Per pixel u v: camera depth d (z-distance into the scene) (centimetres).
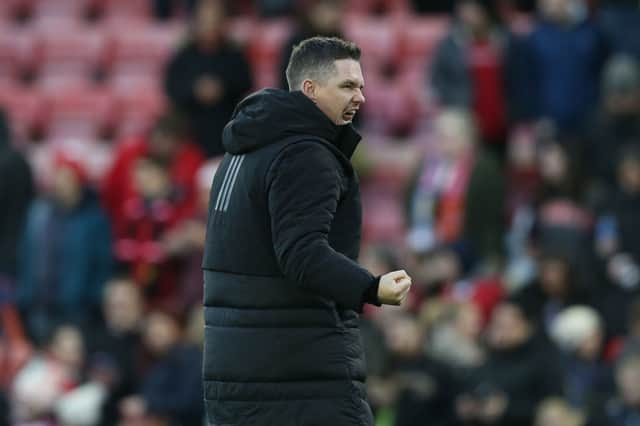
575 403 3856
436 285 4219
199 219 4553
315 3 4812
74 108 5912
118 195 4766
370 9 5975
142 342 4316
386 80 5672
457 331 3953
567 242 4312
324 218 2128
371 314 4178
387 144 5422
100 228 4716
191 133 4997
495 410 3806
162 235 4634
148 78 6012
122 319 4362
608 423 3750
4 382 4550
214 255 2216
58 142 5853
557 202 4588
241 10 5997
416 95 5538
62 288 4722
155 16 6256
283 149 2155
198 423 4069
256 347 2172
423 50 5709
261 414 2172
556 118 4978
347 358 2173
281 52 4806
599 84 5019
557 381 3812
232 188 2203
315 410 2159
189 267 4466
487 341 3959
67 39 6169
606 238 4400
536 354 3838
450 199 4594
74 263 4709
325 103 2189
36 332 4756
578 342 3922
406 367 3922
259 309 2173
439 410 3869
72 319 4556
